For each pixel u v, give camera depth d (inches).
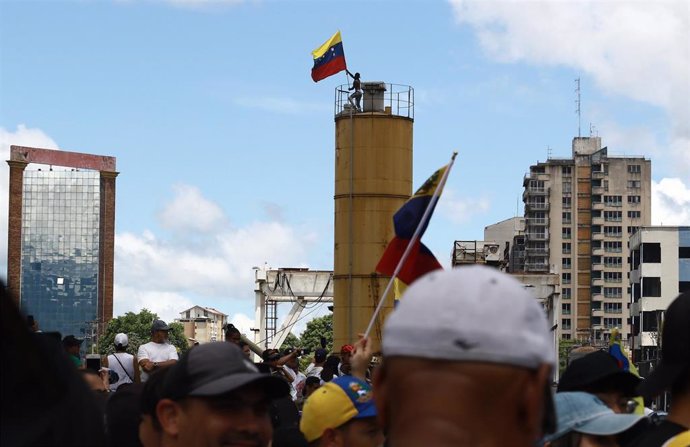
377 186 1572.3
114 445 236.8
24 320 110.6
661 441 187.5
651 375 194.1
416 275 415.5
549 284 2439.7
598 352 265.9
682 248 4626.0
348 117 1588.3
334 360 652.7
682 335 188.9
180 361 199.5
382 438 277.1
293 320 2415.1
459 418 98.6
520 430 100.2
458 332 98.7
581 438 243.3
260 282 2404.0
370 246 1562.5
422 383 99.4
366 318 1551.4
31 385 113.2
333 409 271.9
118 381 671.1
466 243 2471.7
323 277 2416.3
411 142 1603.1
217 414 194.9
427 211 402.0
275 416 402.9
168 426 198.2
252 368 199.6
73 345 587.5
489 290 100.5
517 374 99.2
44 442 112.4
